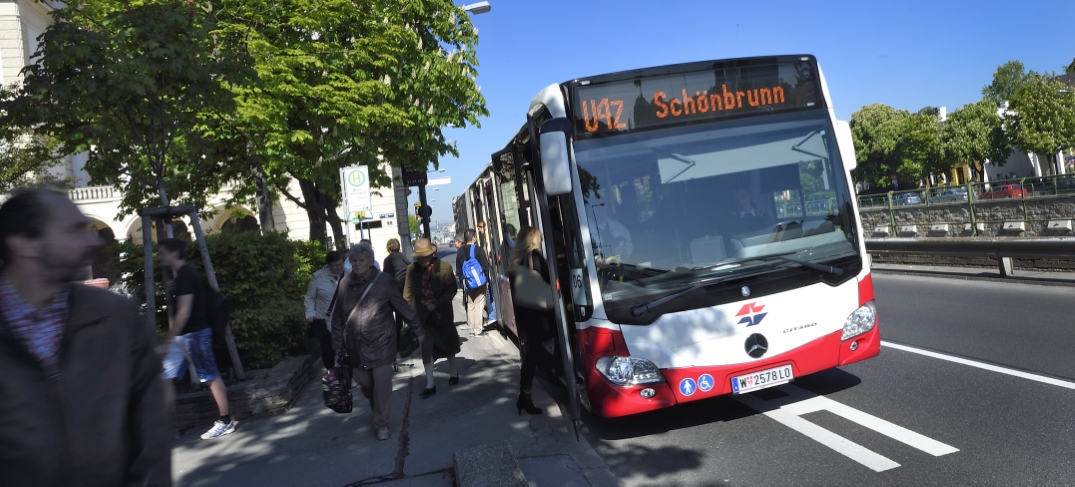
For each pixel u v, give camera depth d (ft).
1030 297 35.09
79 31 23.16
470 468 15.65
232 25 48.19
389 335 20.66
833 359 18.49
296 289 37.09
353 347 20.44
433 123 58.49
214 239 29.35
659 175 18.63
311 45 51.88
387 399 20.63
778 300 18.15
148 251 24.50
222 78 28.27
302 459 19.36
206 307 21.63
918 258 55.36
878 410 19.38
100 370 6.73
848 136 19.88
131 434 7.01
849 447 16.80
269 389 24.34
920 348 26.27
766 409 20.68
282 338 31.19
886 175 245.24
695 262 18.22
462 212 60.85
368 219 44.62
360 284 20.70
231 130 50.01
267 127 47.60
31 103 23.15
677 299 17.76
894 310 35.88
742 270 18.25
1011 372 21.65
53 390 6.49
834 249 18.93
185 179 57.62
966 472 14.60
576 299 18.48
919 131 225.56
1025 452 15.26
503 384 27.37
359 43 53.93
